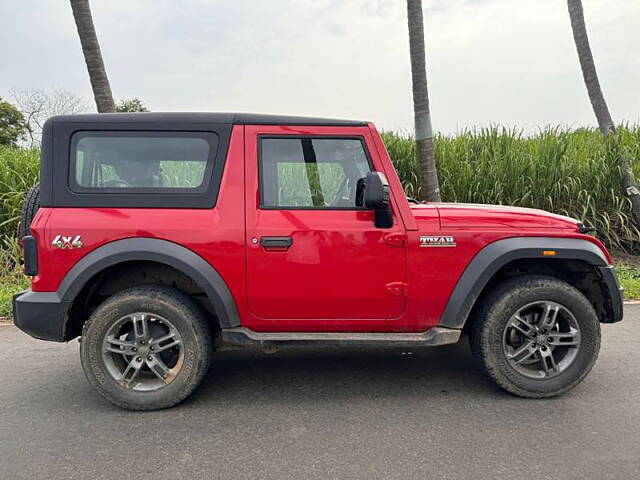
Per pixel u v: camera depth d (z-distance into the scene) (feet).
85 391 11.86
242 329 10.77
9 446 9.27
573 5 28.14
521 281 10.91
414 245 10.72
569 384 10.94
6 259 23.45
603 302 11.64
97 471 8.41
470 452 8.84
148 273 11.32
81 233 10.27
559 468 8.28
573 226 11.23
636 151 28.32
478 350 11.10
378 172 10.23
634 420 9.99
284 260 10.59
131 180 10.66
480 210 11.31
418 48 21.89
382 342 10.68
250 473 8.29
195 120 10.80
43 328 10.33
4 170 25.46
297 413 10.54
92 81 21.11
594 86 28.32
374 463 8.53
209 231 10.45
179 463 8.63
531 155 26.96
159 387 10.67
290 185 10.93
